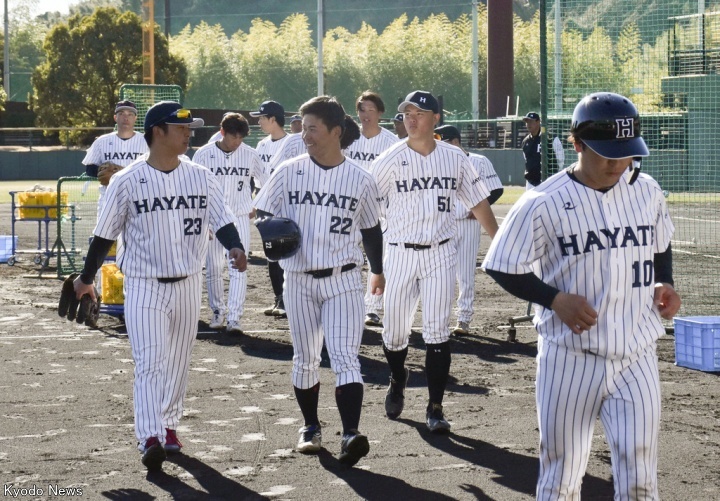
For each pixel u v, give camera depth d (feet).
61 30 187.62
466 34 280.92
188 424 23.41
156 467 19.58
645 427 13.07
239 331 35.58
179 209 20.02
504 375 28.84
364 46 266.36
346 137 27.20
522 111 267.39
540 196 13.14
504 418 23.90
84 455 20.83
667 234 13.70
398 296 23.17
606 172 12.87
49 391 26.73
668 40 82.43
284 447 21.49
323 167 20.15
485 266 13.37
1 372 29.17
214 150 35.99
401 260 22.97
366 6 384.27
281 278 40.04
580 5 51.88
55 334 35.76
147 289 20.02
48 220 56.80
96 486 18.79
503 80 169.68
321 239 20.04
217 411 24.62
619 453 13.11
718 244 66.33
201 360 31.12
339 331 20.20
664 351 32.76
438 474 19.54
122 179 19.86
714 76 82.28
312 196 20.04
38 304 42.93
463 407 25.02
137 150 41.70
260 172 36.91
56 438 22.11
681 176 82.23
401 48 263.70
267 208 20.48
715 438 22.06
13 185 143.02
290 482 19.06
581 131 12.79
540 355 13.57
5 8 229.66
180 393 21.08
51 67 187.83
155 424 19.61
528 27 276.21
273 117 46.19
